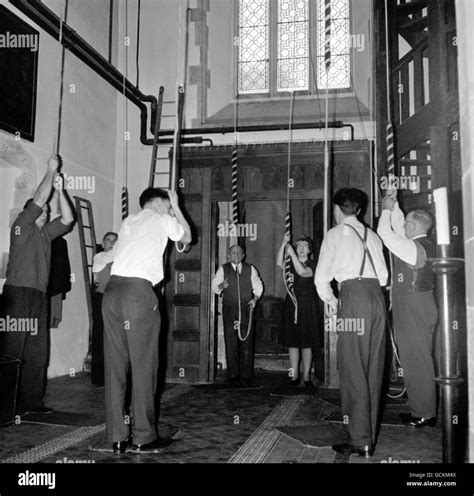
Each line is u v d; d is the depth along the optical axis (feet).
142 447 10.46
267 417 13.83
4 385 12.37
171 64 25.25
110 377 10.32
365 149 19.66
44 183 13.74
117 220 24.72
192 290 20.52
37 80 18.74
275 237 26.22
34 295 13.76
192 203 20.88
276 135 23.75
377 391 10.55
